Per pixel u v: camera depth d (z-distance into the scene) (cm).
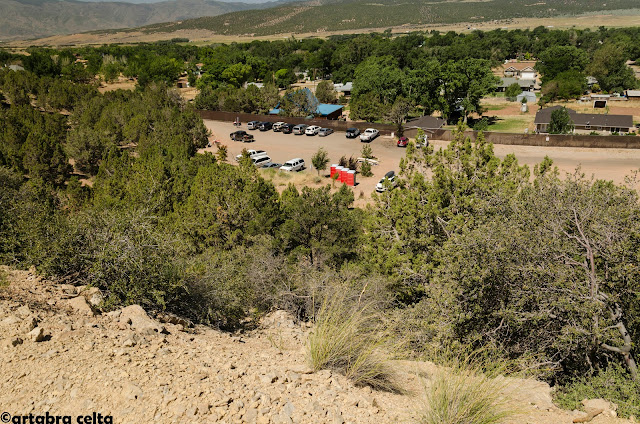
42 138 3959
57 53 14988
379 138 6038
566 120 5759
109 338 546
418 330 909
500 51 15400
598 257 916
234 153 5403
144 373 456
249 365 530
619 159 4750
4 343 482
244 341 730
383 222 1416
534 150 5222
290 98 7444
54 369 447
